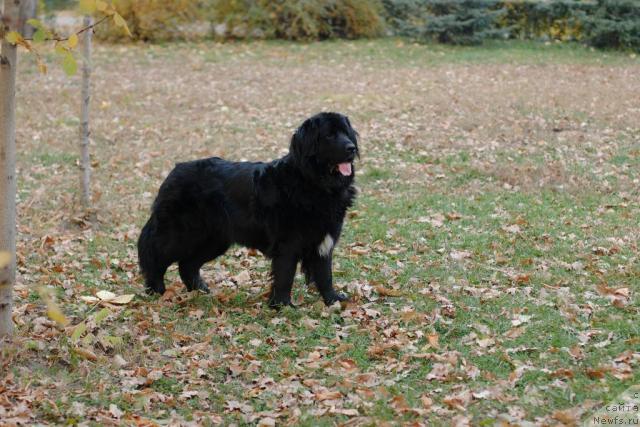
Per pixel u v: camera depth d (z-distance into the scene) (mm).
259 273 8305
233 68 20859
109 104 16547
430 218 9875
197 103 16750
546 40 25156
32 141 13695
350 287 7688
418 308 7086
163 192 7488
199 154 12914
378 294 7520
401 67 20922
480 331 6523
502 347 6219
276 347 6383
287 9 25047
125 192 11047
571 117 14742
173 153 13016
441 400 5449
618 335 6359
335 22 25625
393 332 6559
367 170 11938
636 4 22641
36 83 18500
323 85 18469
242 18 25219
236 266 8500
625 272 7812
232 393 5656
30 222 9742
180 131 14484
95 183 11453
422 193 10922
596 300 7137
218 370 5984
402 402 5375
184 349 6270
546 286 7523
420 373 5875
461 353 6129
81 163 10062
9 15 5371
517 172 11703
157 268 7605
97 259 8461
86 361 5914
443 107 15727
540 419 5078
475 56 22328
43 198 10672
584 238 8984
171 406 5453
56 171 12094
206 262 7922
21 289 7453
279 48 23922
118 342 6055
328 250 7215
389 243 9039
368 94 17188
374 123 14641
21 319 6625
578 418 5059
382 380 5766
